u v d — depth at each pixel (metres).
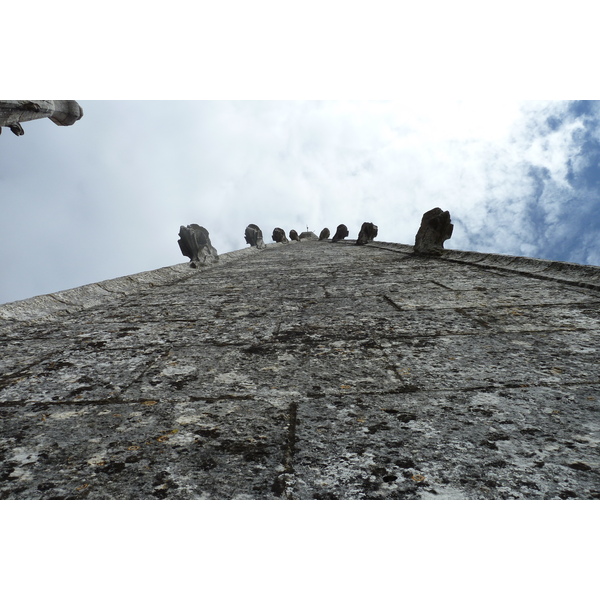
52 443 1.45
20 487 1.22
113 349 2.54
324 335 2.65
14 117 3.36
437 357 2.15
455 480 1.19
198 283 5.46
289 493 1.17
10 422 1.62
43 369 2.22
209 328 2.96
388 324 2.83
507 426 1.45
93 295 4.33
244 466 1.29
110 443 1.44
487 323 2.72
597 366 1.93
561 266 4.23
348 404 1.67
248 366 2.15
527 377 1.84
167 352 2.43
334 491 1.17
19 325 3.23
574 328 2.51
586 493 1.12
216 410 1.67
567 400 1.62
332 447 1.37
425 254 7.66
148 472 1.27
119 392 1.88
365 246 13.11
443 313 3.05
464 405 1.62
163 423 1.57
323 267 6.98
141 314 3.56
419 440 1.39
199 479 1.23
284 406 1.68
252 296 4.24
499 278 4.48
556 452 1.29
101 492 1.19
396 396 1.72
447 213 7.69
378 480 1.20
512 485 1.16
